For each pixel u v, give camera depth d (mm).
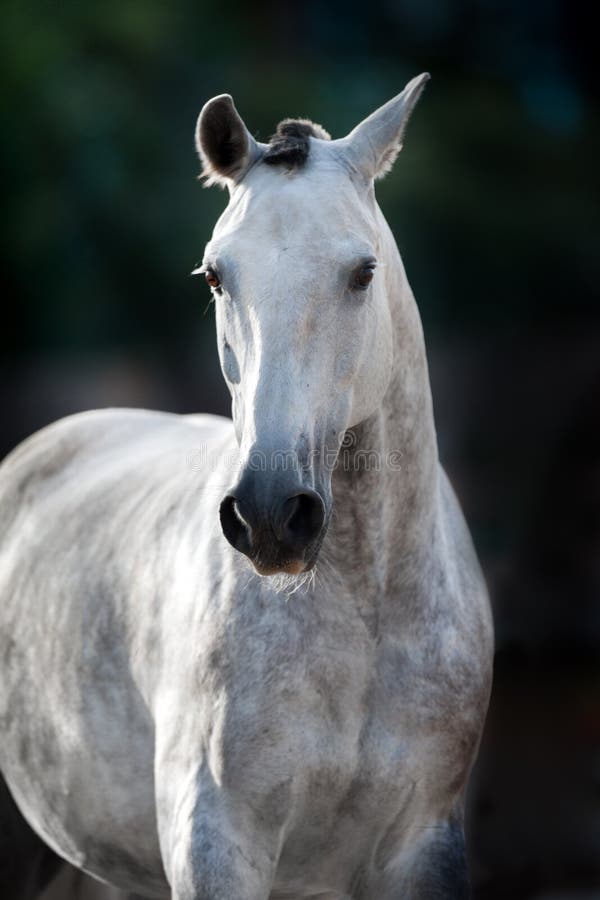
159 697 5656
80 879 7723
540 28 30688
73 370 24031
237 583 5332
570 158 27734
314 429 4691
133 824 5961
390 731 5324
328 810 5352
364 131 5203
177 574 5695
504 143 27281
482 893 10008
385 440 5316
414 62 30172
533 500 18891
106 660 6066
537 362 22828
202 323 24734
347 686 5262
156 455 6863
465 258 25328
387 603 5344
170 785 5457
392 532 5344
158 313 24984
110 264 24938
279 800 5234
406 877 5449
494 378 22531
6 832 7281
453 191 25344
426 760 5395
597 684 15039
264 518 4469
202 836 5168
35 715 6520
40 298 25109
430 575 5488
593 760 12305
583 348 23062
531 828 10859
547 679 15328
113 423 7691
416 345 5461
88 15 26000
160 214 24672
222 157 5188
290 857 5496
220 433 6410
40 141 24875
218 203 24531
